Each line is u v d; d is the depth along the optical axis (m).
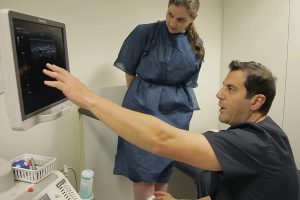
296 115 2.15
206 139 0.98
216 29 2.70
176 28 1.66
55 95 1.16
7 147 1.69
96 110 0.89
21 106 0.88
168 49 1.71
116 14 2.09
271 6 2.26
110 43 2.10
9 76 0.86
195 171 2.05
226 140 0.99
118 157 1.90
